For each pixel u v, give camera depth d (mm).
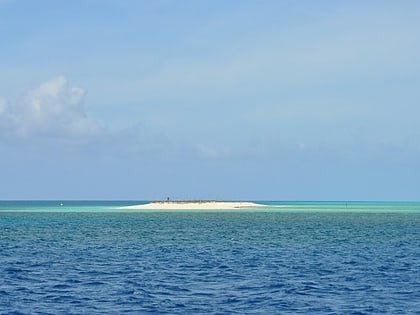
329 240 81938
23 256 61156
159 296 38406
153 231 100062
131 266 53031
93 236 88562
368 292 40062
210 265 53719
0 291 40156
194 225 118688
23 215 174625
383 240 82062
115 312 33656
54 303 36125
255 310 34281
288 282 44000
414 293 39750
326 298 37906
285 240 81688
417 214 196250
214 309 34500
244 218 153750
